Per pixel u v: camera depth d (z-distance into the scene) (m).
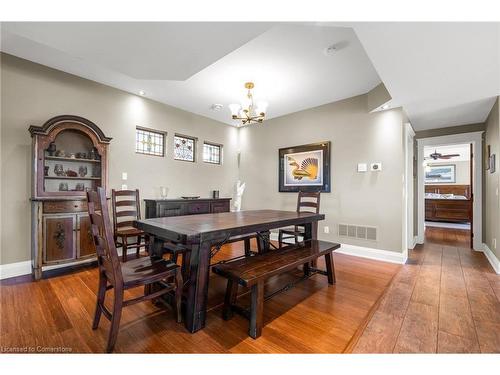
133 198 3.80
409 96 2.96
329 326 1.78
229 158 5.42
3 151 2.65
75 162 3.25
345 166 3.89
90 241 2.98
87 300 2.12
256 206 5.23
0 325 1.73
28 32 1.67
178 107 4.40
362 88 3.50
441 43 1.85
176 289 1.77
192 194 4.67
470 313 1.96
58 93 3.03
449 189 8.52
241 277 1.63
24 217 2.77
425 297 2.26
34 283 2.50
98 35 1.74
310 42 2.38
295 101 4.03
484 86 2.66
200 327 1.72
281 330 1.72
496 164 3.13
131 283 1.50
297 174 4.50
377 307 2.07
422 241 4.61
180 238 1.68
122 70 2.35
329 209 4.07
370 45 1.90
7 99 2.68
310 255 2.20
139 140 3.97
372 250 3.59
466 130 4.20
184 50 1.96
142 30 1.68
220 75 3.12
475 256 3.71
